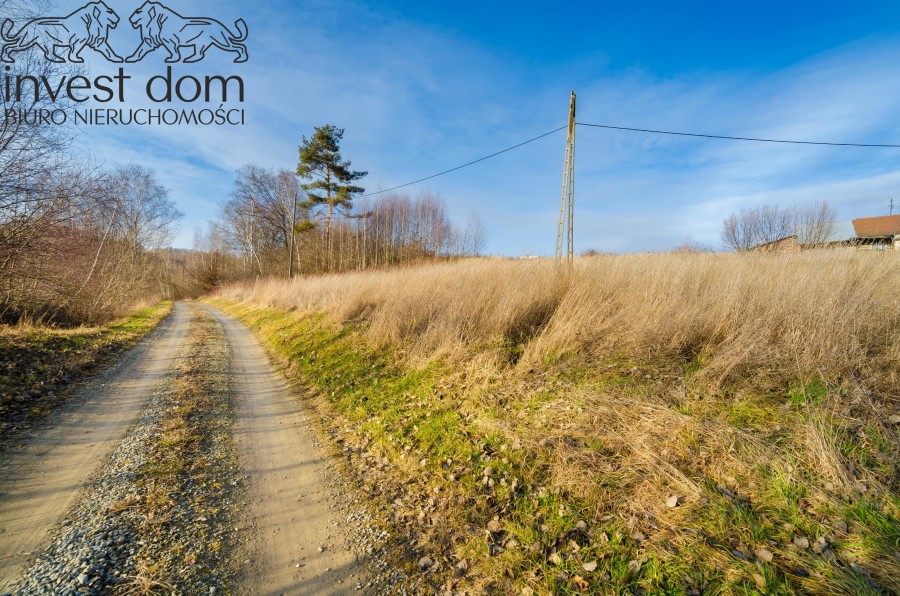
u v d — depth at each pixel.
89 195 13.62
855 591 2.06
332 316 11.66
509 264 10.83
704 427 3.47
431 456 4.36
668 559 2.51
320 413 6.14
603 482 3.30
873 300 4.73
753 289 5.84
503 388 5.36
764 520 2.61
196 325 17.47
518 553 2.85
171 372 8.23
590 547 2.78
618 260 9.46
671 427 3.64
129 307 23.38
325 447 4.92
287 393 7.20
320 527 3.30
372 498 3.76
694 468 3.18
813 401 3.55
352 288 13.27
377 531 3.26
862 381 3.65
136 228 28.97
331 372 7.81
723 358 4.40
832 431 3.06
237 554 2.91
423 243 41.97
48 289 13.32
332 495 3.81
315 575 2.75
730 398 3.94
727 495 2.85
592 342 5.90
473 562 2.88
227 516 3.38
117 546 2.87
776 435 3.29
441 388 5.93
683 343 5.20
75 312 14.65
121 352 10.34
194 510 3.41
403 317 8.80
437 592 2.64
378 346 8.29
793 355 4.24
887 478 2.68
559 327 6.22
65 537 2.94
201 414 5.78
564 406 4.55
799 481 2.79
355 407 6.12
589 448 3.74
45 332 10.88
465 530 3.21
